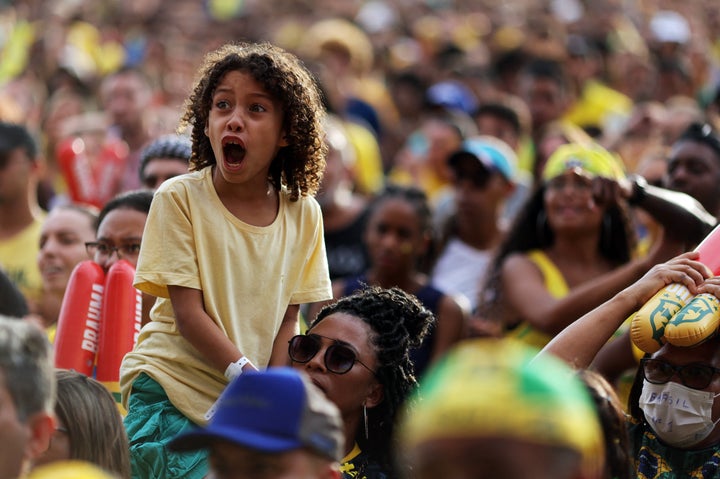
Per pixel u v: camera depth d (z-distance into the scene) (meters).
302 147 12.36
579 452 6.50
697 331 11.11
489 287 18.45
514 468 6.36
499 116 28.20
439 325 18.64
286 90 12.10
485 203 21.97
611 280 15.88
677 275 11.66
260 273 12.23
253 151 11.98
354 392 11.96
